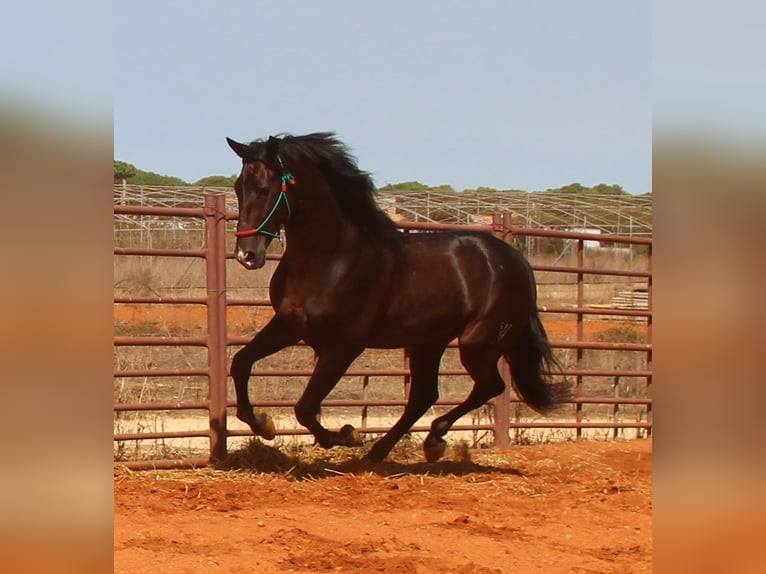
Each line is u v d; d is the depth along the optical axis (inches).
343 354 362.6
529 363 411.5
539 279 1435.8
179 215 387.2
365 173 363.6
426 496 335.9
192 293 964.6
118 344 375.6
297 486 349.4
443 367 716.7
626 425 518.3
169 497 322.7
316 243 354.3
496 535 275.9
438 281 379.2
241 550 248.5
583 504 330.3
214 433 395.5
